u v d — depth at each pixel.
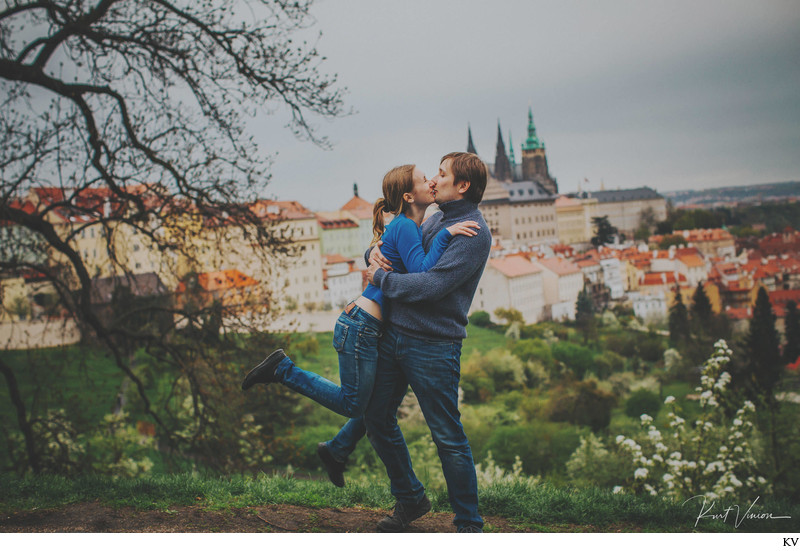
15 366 10.88
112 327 10.62
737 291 112.81
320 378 3.36
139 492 4.16
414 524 3.69
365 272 3.31
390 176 3.38
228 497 4.02
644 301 120.75
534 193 158.00
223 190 10.34
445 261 3.08
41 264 10.62
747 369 38.50
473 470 3.33
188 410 11.67
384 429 3.43
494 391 59.81
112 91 9.89
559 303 115.44
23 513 3.79
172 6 9.93
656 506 4.23
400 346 3.20
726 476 7.07
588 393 50.44
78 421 11.32
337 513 3.84
